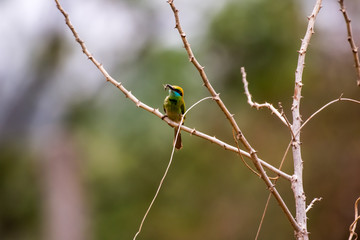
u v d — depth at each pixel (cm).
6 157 2158
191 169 1886
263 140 1744
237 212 1831
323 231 1706
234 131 484
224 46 1662
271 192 443
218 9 1642
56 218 2072
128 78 1927
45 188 2109
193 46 1728
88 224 2031
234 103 1752
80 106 2088
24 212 2150
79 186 2027
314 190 1727
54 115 2119
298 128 482
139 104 538
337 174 1706
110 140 1889
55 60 2183
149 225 1950
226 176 1864
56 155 2055
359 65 466
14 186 2152
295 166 471
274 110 513
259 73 1669
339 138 1712
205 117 1758
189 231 1906
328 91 1714
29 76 2183
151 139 1767
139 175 1928
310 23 499
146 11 2109
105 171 1962
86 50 527
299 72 494
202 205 1903
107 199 2009
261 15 1586
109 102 1994
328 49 1678
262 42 1611
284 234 1744
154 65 1769
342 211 1697
